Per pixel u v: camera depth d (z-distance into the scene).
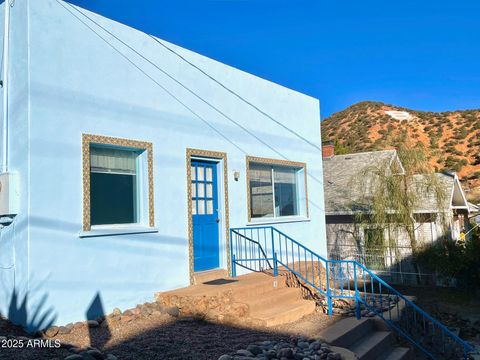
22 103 6.31
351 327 6.95
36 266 6.08
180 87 8.68
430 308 12.02
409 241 15.59
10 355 4.68
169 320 6.94
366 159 19.78
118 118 7.42
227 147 9.73
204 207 9.12
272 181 11.41
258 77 10.98
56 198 6.40
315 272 10.70
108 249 6.99
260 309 7.52
